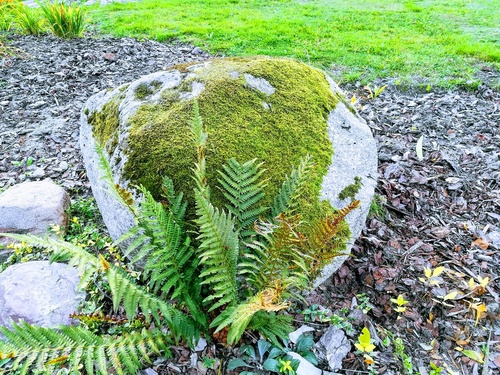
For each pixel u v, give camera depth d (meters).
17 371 1.93
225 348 2.04
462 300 2.36
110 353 1.71
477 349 2.14
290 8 7.46
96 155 2.41
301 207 2.09
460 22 6.56
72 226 2.83
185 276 1.93
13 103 4.43
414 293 2.39
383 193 3.12
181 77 2.47
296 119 2.35
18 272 2.27
